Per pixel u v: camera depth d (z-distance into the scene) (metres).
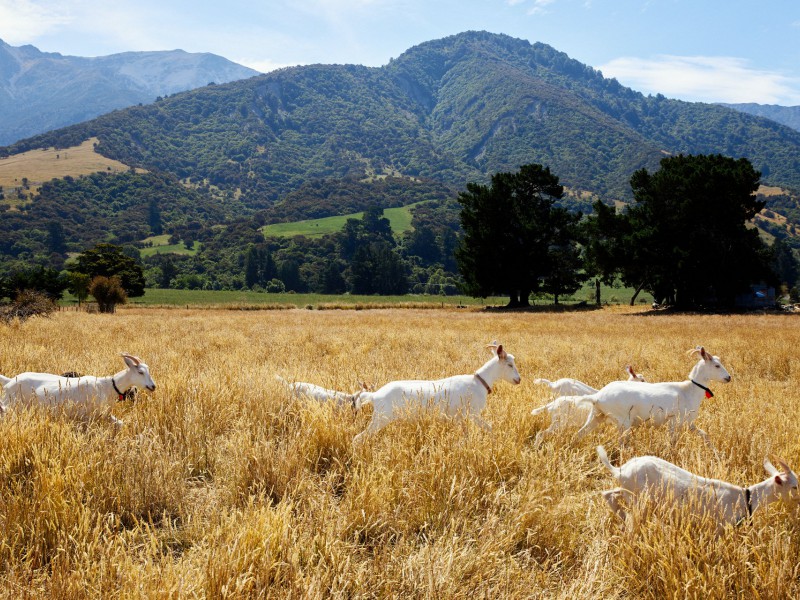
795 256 148.50
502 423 6.90
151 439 5.94
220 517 4.59
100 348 13.90
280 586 3.64
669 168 53.19
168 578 3.46
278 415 7.23
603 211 54.16
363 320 36.25
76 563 3.74
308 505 4.82
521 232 62.38
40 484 4.58
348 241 173.50
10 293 55.38
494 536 4.26
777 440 6.36
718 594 3.64
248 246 157.88
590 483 5.76
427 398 6.89
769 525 4.30
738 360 14.29
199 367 11.11
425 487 5.05
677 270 49.03
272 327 26.14
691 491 4.42
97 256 86.31
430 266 165.12
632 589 3.88
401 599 3.71
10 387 7.03
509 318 39.78
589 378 11.30
